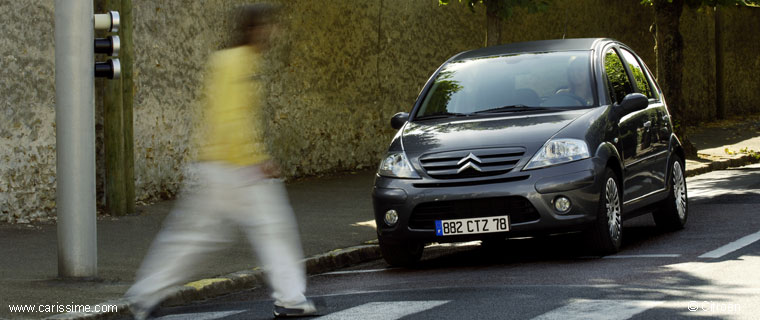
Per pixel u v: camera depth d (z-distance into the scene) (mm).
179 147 26422
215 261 16969
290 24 30453
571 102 17531
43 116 22594
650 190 18391
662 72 36188
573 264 15586
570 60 18328
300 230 20891
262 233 11805
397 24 35500
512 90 18125
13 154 21875
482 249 18656
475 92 18344
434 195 15859
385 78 35094
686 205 20156
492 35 29203
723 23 54375
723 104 54688
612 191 16438
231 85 11672
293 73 30703
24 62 22031
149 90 25250
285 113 30375
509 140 16047
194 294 14609
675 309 11461
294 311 11914
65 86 15312
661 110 20047
